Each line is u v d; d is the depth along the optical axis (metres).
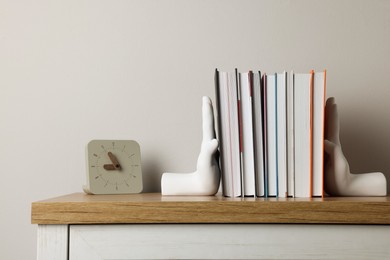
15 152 1.36
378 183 1.04
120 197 1.03
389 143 1.32
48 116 1.36
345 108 1.33
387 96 1.33
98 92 1.36
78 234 0.86
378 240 0.84
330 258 0.85
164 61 1.36
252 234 0.85
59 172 1.35
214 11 1.36
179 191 1.08
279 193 1.03
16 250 1.34
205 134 1.07
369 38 1.34
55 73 1.37
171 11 1.37
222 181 1.05
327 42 1.34
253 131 1.05
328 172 1.05
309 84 1.02
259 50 1.35
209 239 0.85
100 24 1.37
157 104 1.35
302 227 0.85
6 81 1.37
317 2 1.35
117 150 1.23
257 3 1.35
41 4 1.38
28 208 1.35
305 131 1.02
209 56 1.35
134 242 0.86
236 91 1.06
